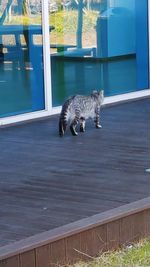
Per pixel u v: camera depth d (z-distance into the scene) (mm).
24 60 9328
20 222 5344
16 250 4734
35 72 9461
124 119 9156
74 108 8273
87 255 5160
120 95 10461
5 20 9031
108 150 7566
